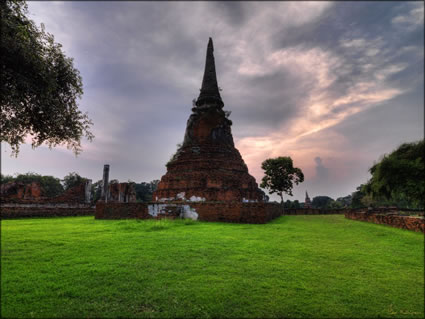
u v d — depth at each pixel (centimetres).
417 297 535
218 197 2491
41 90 521
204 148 2936
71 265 689
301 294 530
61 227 1530
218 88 3588
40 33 530
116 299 490
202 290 529
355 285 588
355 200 6078
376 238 1211
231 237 1122
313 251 892
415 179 2159
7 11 459
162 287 542
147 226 1459
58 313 439
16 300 485
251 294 521
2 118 510
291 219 2442
